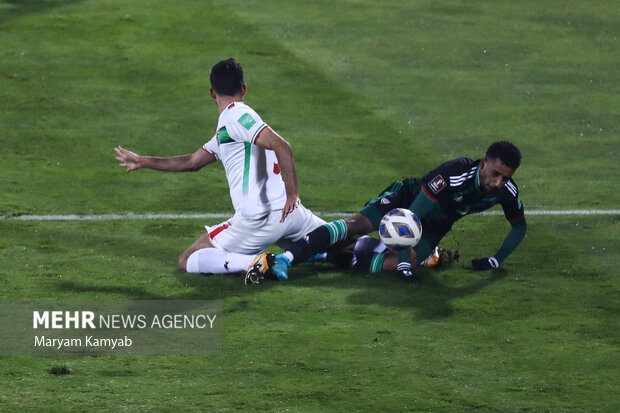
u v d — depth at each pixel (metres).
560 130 32.50
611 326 16.95
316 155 29.61
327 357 15.38
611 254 21.33
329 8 48.25
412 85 37.41
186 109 33.84
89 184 26.48
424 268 20.27
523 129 32.56
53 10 45.69
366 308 17.75
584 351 15.78
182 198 25.59
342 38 43.41
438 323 17.05
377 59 40.59
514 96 36.28
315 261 20.53
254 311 17.50
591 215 24.47
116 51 40.22
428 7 49.03
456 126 32.81
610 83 38.00
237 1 48.75
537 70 39.59
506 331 16.67
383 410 13.45
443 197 19.03
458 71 39.34
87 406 13.41
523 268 20.34
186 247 21.55
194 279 19.33
